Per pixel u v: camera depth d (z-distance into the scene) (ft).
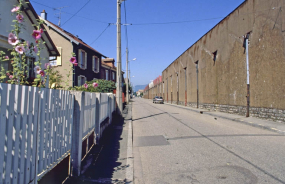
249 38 46.50
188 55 98.02
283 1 36.06
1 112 6.79
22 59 11.58
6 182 7.10
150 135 29.12
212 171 14.89
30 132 8.54
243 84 49.37
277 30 37.52
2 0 27.71
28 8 30.63
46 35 35.24
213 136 27.02
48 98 10.23
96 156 18.62
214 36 66.44
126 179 13.61
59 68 65.82
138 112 67.00
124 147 21.88
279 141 23.93
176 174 14.66
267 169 14.98
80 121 14.21
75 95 14.23
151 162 17.47
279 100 37.06
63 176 12.64
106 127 31.01
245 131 30.81
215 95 66.28
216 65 65.31
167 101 155.94
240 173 14.34
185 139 25.57
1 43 27.73
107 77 118.62
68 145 13.33
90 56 80.79
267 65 40.42
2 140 6.86
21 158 7.92
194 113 63.26
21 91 7.86
